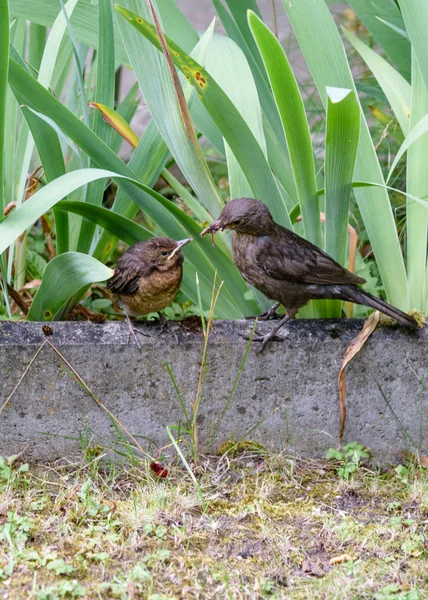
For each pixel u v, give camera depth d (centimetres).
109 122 943
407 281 938
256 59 1021
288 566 714
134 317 1012
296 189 955
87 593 654
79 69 906
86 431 843
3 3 732
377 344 859
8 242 748
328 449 886
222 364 848
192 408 856
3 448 834
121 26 888
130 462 851
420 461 881
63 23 926
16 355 808
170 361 837
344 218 865
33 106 851
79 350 817
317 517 782
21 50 1063
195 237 901
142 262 841
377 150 1260
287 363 855
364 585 684
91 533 733
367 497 825
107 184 995
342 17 1569
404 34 997
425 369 871
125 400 841
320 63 907
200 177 902
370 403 878
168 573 690
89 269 795
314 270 844
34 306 868
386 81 999
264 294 882
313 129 1262
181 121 888
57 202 843
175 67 920
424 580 698
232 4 995
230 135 845
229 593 656
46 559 689
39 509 764
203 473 838
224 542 739
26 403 824
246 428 872
